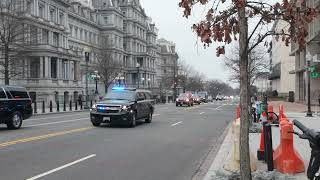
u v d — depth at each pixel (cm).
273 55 10044
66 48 8281
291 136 1005
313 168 612
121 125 2475
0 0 4650
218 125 2580
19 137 1769
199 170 1110
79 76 8700
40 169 1074
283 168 993
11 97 2142
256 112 2389
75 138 1764
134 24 13888
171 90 13838
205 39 662
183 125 2559
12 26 4547
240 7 626
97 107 2355
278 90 9556
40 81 7062
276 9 664
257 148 1368
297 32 651
